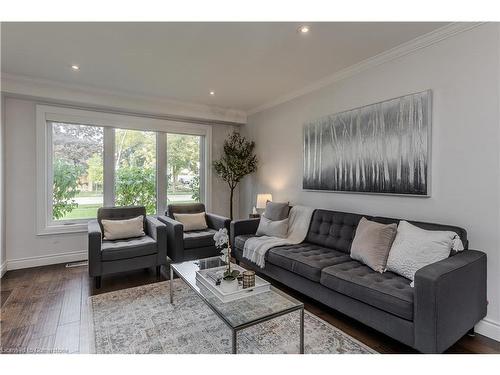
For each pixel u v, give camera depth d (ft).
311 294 7.92
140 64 9.80
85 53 8.95
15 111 11.51
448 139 7.52
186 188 16.11
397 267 6.78
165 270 11.86
